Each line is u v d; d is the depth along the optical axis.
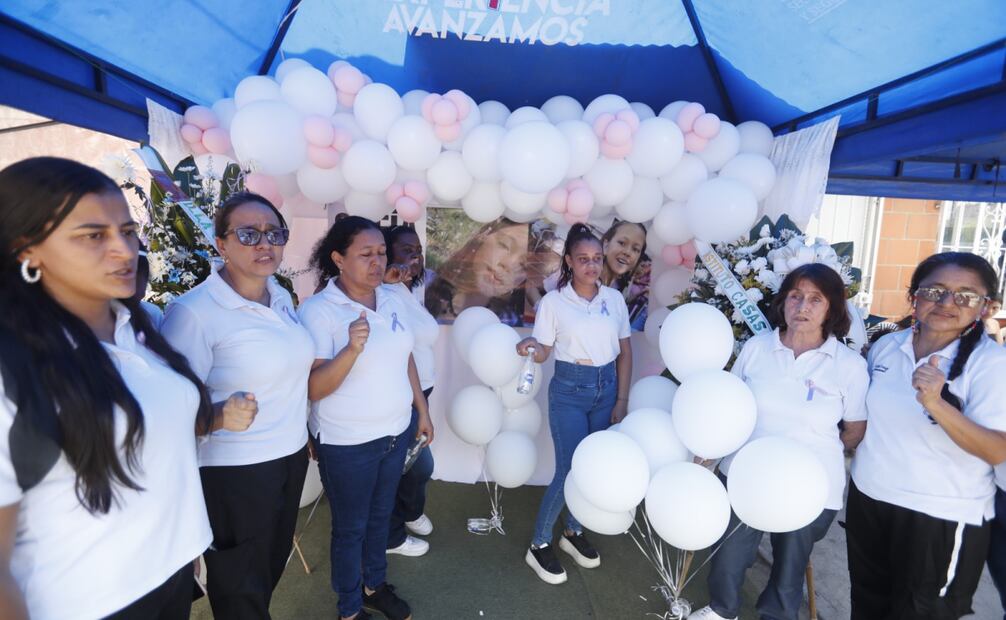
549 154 2.14
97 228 0.93
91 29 2.00
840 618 2.33
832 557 2.79
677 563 2.44
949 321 1.50
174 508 1.10
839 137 2.66
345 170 2.41
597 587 2.46
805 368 1.80
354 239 1.80
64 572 0.93
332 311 1.80
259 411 1.52
